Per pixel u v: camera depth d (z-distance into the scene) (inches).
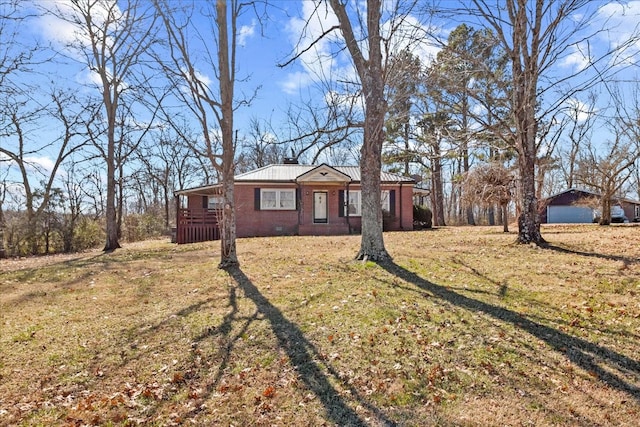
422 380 140.0
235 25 307.6
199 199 807.1
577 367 144.9
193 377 148.9
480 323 183.0
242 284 266.2
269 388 138.7
